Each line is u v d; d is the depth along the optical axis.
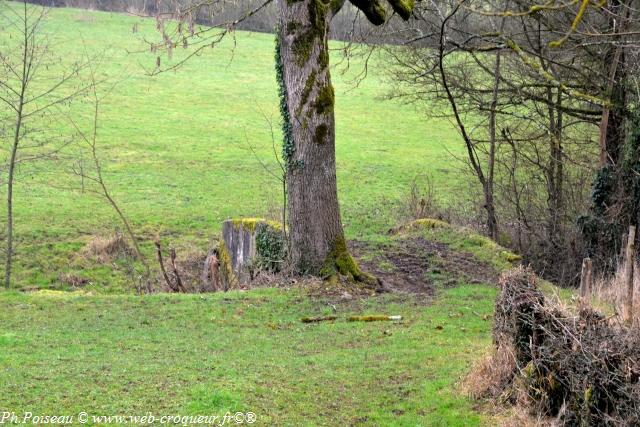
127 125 42.97
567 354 8.33
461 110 24.69
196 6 17.47
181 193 32.72
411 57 24.16
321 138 16.56
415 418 9.16
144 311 14.52
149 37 61.06
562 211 23.25
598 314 8.83
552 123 23.23
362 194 33.62
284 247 17.52
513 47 16.38
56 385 9.32
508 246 23.45
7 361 10.40
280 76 16.78
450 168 38.25
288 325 14.05
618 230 18.77
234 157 38.84
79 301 15.15
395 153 41.00
